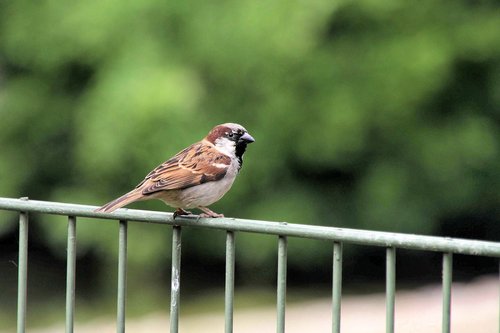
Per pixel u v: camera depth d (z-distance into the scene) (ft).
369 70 51.90
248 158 53.01
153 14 50.98
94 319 49.32
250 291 54.95
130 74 50.16
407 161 54.24
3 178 57.11
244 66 51.24
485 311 42.06
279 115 52.39
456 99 54.08
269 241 54.19
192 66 51.29
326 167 54.29
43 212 15.03
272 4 50.34
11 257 60.59
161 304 51.93
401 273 59.67
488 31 51.78
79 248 54.08
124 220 14.78
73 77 56.13
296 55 50.52
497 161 54.85
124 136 49.57
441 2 51.85
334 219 54.80
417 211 54.75
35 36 54.24
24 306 15.28
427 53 51.11
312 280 57.41
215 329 46.91
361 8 51.42
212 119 51.80
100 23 51.42
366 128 52.80
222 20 50.98
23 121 56.90
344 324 45.93
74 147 56.59
